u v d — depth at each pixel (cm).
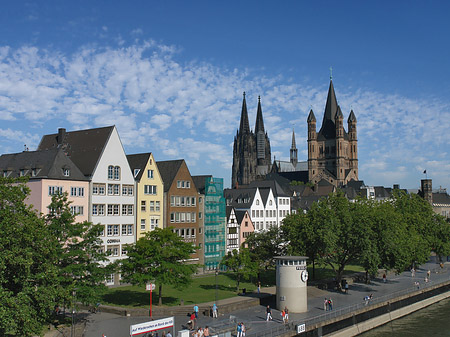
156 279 5981
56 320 5378
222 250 10381
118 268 6262
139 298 6731
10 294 3819
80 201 7694
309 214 8400
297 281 6269
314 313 6197
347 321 6053
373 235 7706
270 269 9625
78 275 5019
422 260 9238
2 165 8081
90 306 6091
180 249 6306
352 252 7894
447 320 7019
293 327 5341
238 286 7481
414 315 7381
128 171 8481
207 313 5966
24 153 8062
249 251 8288
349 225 7681
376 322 6606
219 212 10362
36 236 4222
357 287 8369
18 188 4403
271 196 13050
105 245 8025
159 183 9038
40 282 4325
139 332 4278
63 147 8675
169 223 9325
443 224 11312
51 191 7312
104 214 8050
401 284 8700
